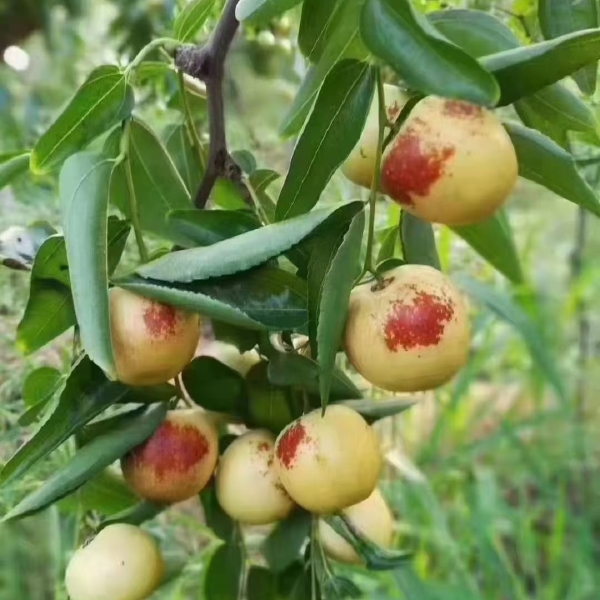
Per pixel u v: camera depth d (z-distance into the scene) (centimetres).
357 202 35
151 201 43
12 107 77
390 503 95
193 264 34
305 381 38
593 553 111
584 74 41
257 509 40
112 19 76
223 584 43
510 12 48
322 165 35
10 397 53
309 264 35
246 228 37
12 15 79
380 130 34
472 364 102
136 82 44
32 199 56
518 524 108
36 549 68
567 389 123
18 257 42
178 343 36
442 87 30
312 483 37
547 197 93
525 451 110
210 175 42
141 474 39
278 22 61
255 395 40
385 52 31
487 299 82
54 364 52
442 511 108
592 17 40
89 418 37
